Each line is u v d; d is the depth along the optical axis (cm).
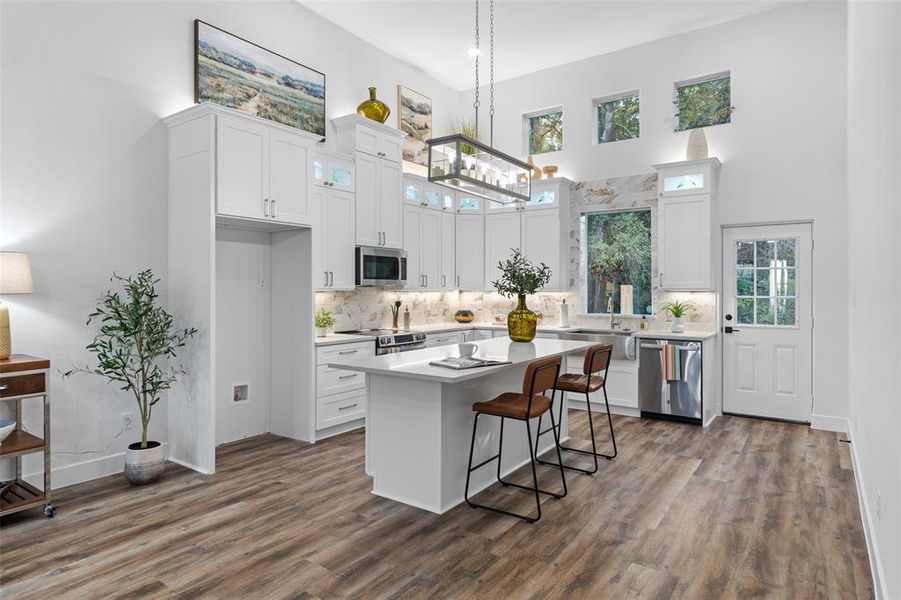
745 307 560
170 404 413
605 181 635
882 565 217
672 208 560
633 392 555
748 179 550
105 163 376
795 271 534
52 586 234
